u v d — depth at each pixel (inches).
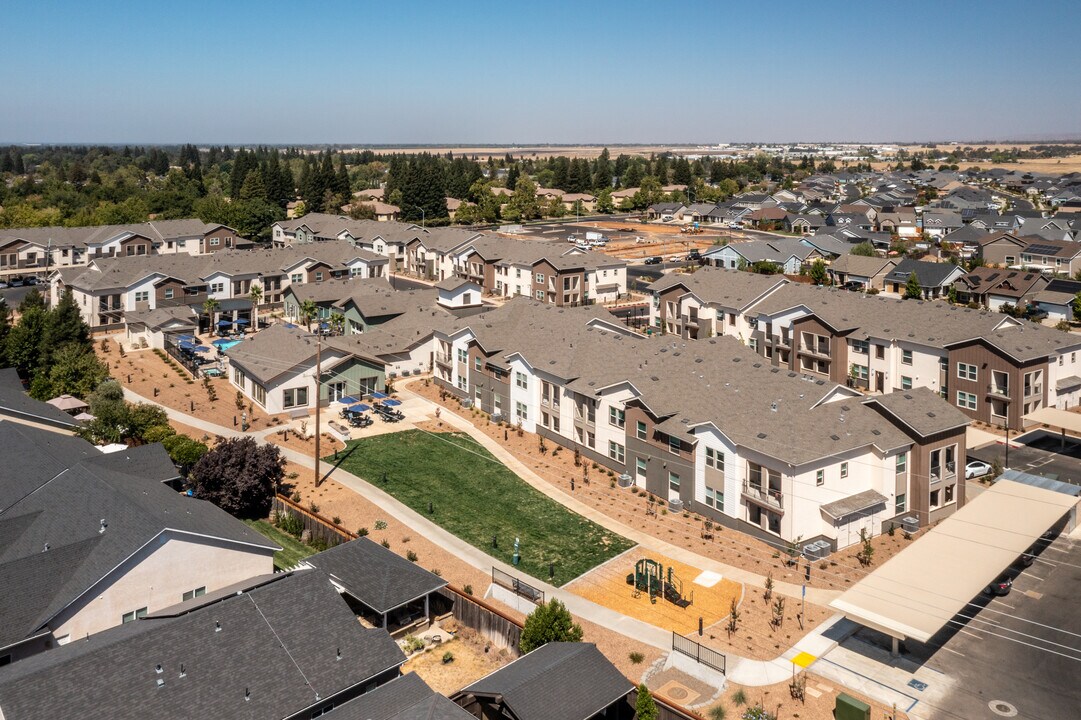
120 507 1690.5
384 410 2965.1
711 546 2047.2
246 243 6205.7
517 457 2625.5
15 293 4847.4
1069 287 4478.3
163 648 1316.4
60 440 2175.2
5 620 1437.0
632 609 1769.2
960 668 1531.7
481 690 1330.0
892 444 2092.8
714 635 1659.7
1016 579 1849.2
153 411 2596.0
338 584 1683.1
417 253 5777.6
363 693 1386.6
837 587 1841.8
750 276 3882.9
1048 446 2652.6
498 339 3024.1
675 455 2288.4
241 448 2194.9
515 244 5187.0
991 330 2930.6
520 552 2020.2
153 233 5659.5
